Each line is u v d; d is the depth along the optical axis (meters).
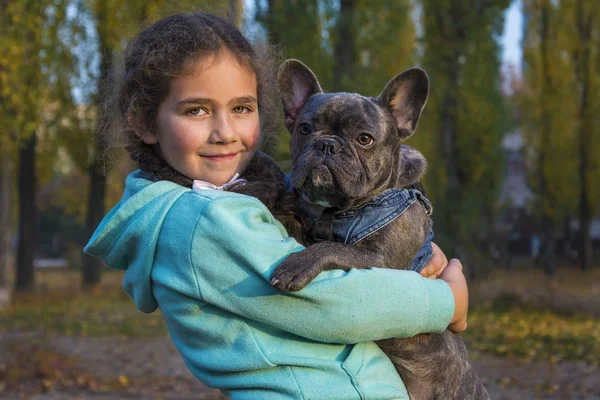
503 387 8.10
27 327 12.10
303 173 2.49
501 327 11.97
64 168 29.73
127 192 2.30
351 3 13.75
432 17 15.46
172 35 2.15
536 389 8.00
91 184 17.70
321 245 2.19
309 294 1.95
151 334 11.48
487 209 17.95
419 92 2.81
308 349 2.03
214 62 2.14
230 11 2.72
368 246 2.39
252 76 2.28
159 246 2.09
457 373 2.70
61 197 30.08
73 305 14.86
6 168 14.95
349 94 2.73
